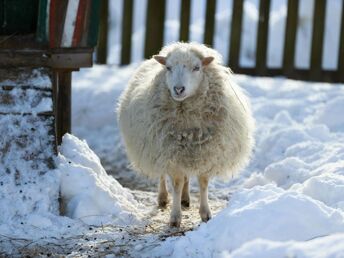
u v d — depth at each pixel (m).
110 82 20.31
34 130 11.35
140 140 11.07
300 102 17.78
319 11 20.66
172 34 28.77
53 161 11.15
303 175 12.39
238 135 10.94
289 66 21.14
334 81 20.91
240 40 21.23
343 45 20.67
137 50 30.66
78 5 12.31
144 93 11.23
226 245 8.33
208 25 21.38
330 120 16.03
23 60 11.98
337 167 11.84
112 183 12.07
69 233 10.18
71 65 12.48
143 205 12.20
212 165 10.84
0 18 12.41
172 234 10.05
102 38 22.80
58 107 13.05
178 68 10.42
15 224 10.24
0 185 10.69
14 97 11.59
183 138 10.61
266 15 20.95
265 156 14.83
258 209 8.55
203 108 10.58
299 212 8.48
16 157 11.08
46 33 12.11
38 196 10.66
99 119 18.88
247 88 19.06
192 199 13.05
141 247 9.37
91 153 12.27
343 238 7.56
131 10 22.30
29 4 12.44
